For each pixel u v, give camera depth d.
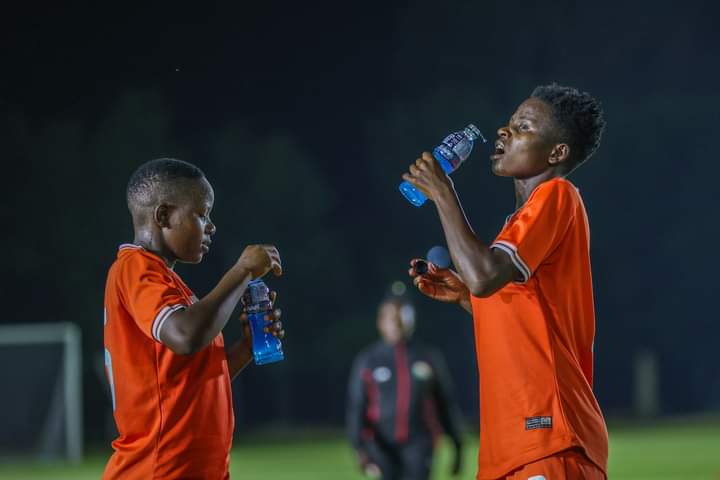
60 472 41.41
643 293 89.88
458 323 79.56
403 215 90.31
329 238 86.00
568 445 9.76
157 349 10.27
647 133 92.94
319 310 81.75
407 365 19.78
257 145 83.81
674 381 87.62
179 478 10.17
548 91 10.66
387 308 19.89
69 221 71.69
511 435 9.96
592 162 91.81
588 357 10.44
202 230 10.73
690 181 92.88
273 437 61.12
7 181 71.38
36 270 70.88
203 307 9.82
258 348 10.91
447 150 10.80
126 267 10.27
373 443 19.80
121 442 10.40
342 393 77.62
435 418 19.97
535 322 10.02
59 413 48.41
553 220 9.93
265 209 81.81
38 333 48.88
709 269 91.50
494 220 88.88
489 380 10.16
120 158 73.62
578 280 10.27
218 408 10.48
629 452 43.03
